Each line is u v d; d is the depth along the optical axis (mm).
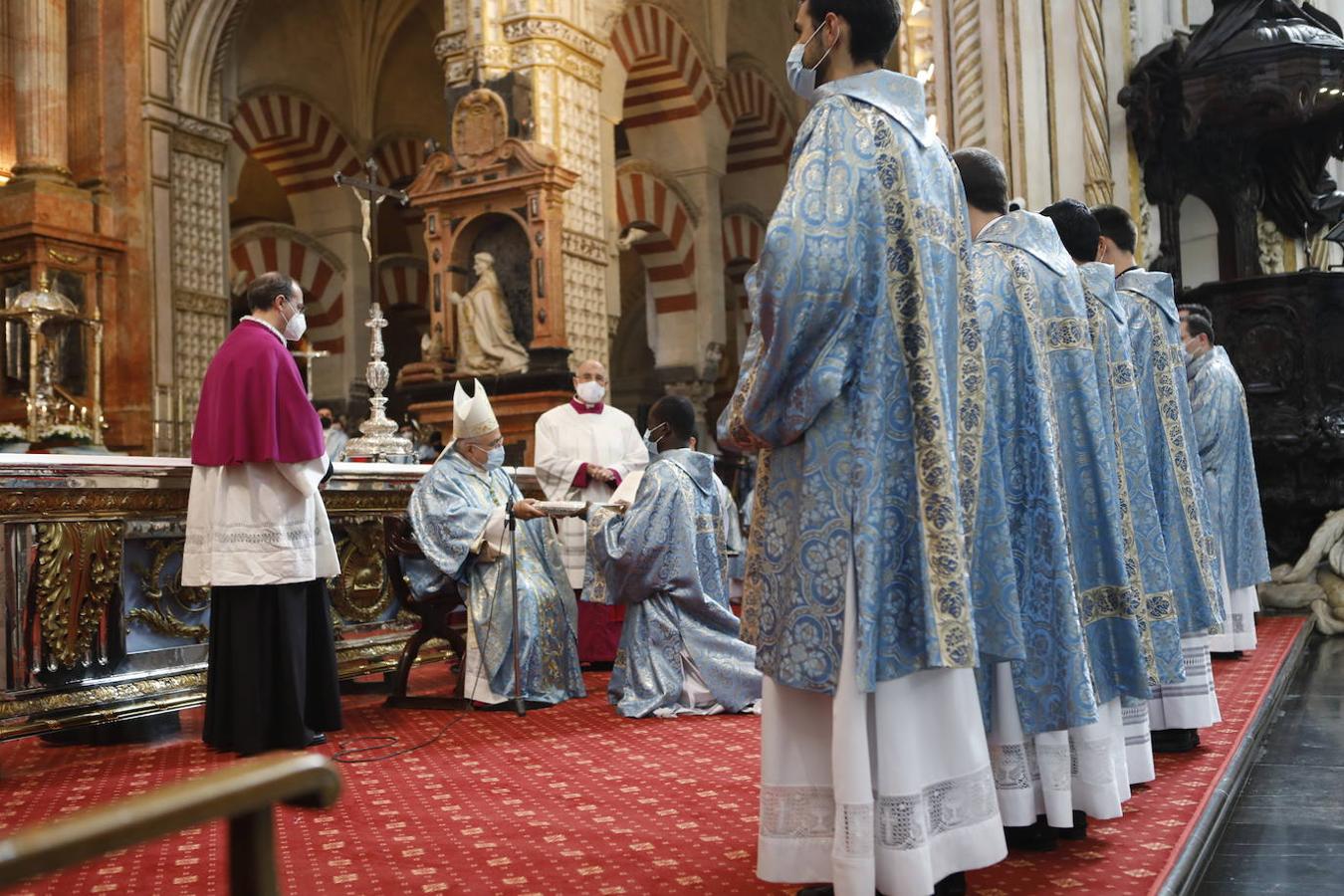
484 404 6449
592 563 6414
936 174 2857
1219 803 3727
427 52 21812
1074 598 3180
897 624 2609
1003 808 3076
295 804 1082
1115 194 9461
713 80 18703
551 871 3209
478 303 13586
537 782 4426
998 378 3264
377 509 7156
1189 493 4738
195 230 16922
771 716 2740
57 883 3225
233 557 5094
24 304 12094
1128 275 5027
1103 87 9359
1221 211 9766
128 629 5684
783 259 2617
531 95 13984
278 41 20141
